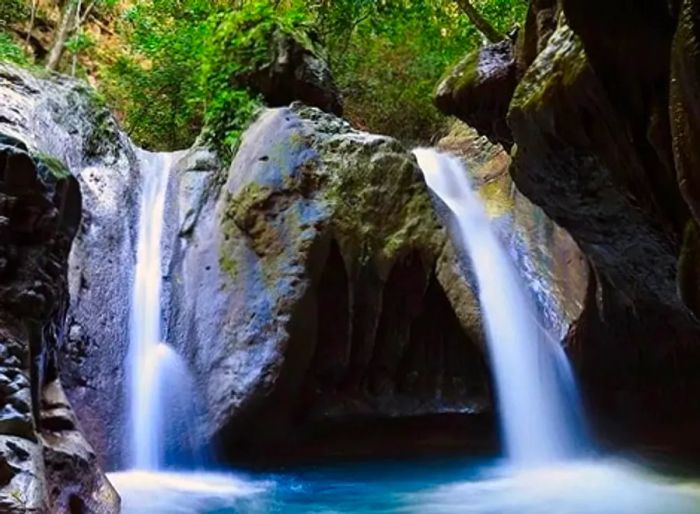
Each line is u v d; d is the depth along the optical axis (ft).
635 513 17.70
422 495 19.66
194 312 23.79
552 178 20.06
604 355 27.45
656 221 18.62
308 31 32.30
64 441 13.94
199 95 32.73
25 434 12.25
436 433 25.58
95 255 23.12
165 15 40.32
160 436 21.45
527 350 25.32
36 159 14.61
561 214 21.93
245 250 23.93
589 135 17.31
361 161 24.58
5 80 24.85
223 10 36.78
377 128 45.16
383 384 25.13
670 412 28.04
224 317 23.07
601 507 18.42
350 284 23.62
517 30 22.57
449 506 18.56
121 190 25.70
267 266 23.22
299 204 23.65
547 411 25.31
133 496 18.34
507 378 24.36
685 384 27.53
